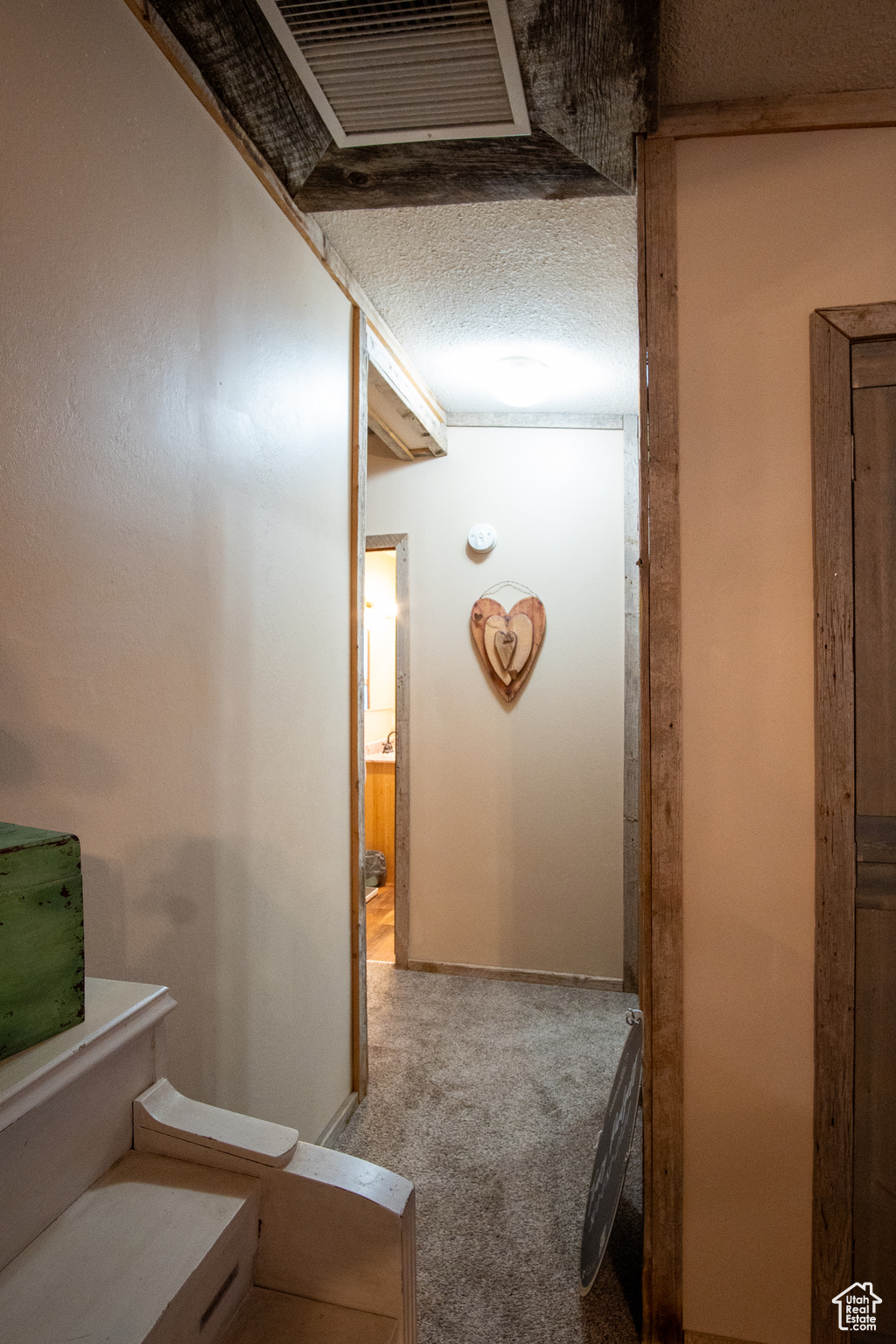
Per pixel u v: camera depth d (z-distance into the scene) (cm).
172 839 139
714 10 132
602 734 345
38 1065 63
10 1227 63
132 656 127
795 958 146
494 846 355
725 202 153
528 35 134
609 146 163
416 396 305
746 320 151
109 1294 60
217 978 155
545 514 356
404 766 366
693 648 151
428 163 174
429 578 368
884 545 144
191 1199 73
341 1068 225
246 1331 72
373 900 465
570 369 303
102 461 119
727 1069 147
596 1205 167
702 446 152
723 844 149
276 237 183
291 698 193
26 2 103
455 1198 190
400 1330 73
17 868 64
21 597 102
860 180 148
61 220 110
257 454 174
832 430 145
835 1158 142
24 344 102
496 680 356
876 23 134
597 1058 268
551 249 216
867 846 142
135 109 127
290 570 193
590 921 343
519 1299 159
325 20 133
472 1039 284
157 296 133
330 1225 76
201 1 130
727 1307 146
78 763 114
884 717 143
